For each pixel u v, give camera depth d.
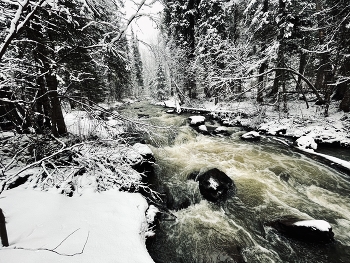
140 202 4.18
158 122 15.31
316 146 8.51
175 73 19.53
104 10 3.91
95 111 3.92
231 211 5.18
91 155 4.26
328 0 11.12
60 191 3.90
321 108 11.84
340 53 9.76
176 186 6.45
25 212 3.06
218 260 3.78
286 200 5.55
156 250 3.90
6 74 2.92
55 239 2.60
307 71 14.10
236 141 10.64
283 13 11.38
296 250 4.02
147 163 6.90
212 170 6.36
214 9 17.84
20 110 3.93
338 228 4.51
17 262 2.12
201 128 12.52
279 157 8.29
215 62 16.12
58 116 6.32
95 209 3.53
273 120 12.27
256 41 13.18
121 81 8.57
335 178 6.49
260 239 4.30
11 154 4.31
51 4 3.16
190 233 4.46
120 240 2.88
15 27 2.01
